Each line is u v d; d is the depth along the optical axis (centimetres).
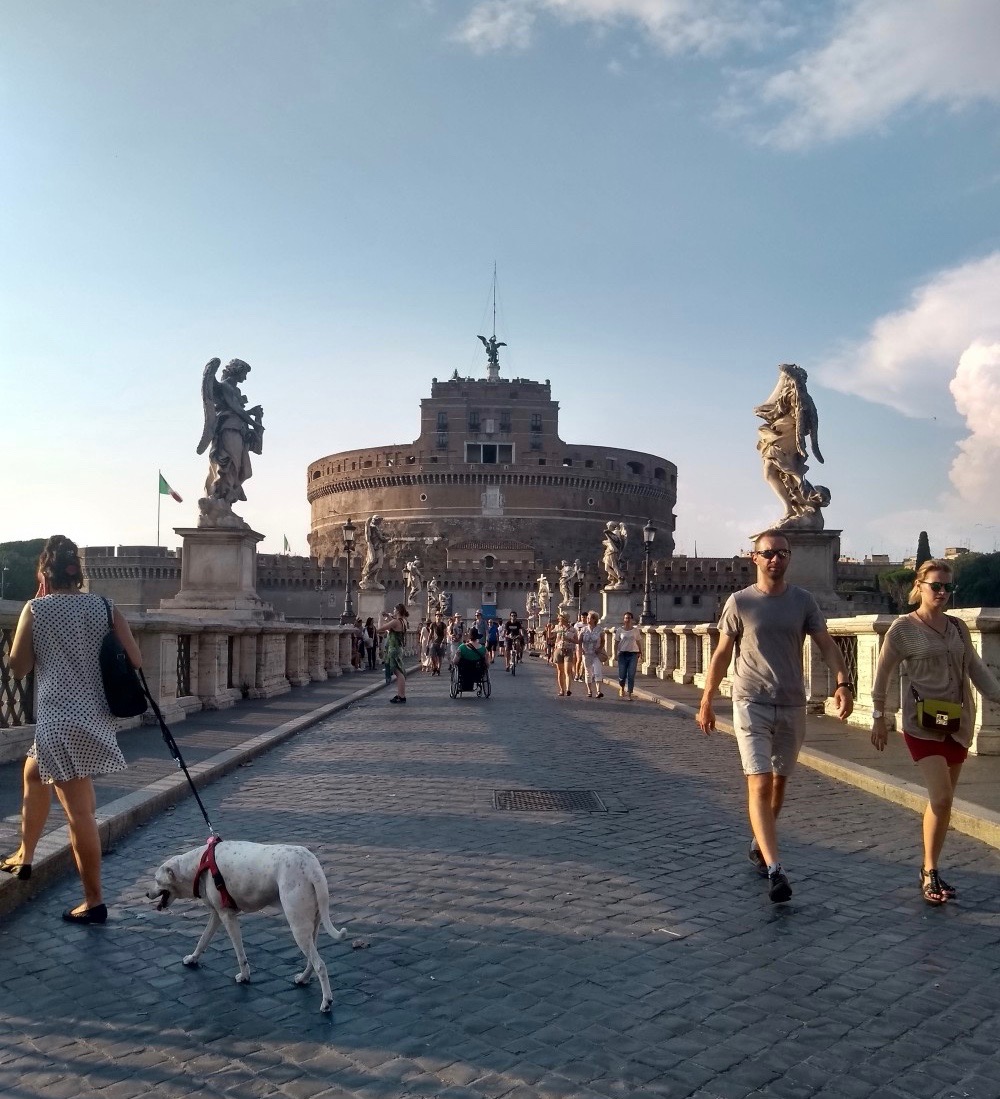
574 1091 382
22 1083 389
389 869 693
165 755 1153
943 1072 400
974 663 635
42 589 602
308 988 481
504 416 13775
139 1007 459
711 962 517
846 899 630
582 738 1502
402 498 13675
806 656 1680
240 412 2330
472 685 2330
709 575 12500
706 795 1009
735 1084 388
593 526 13750
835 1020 446
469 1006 459
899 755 1171
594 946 540
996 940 554
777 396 2234
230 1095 380
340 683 2739
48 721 568
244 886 479
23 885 614
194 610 2238
